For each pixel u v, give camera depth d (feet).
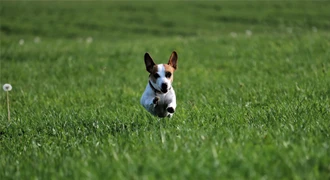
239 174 16.55
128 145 22.49
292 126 24.84
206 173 16.61
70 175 18.51
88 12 154.81
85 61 69.41
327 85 40.75
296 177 16.02
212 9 157.28
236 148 19.86
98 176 17.57
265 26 132.57
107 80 55.98
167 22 140.77
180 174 16.71
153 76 29.37
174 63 30.71
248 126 26.07
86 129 29.78
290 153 18.72
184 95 43.50
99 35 126.41
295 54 64.03
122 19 144.87
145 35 126.72
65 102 43.68
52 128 31.14
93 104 41.60
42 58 72.95
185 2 171.12
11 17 145.48
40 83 55.36
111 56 73.87
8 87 34.35
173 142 21.74
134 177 16.71
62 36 125.70
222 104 36.14
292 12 145.89
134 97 43.60
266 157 18.52
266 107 33.42
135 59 70.64
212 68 62.28
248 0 169.07
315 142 21.06
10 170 20.22
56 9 159.74
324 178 16.33
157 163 17.97
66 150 24.09
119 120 31.07
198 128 26.08
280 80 47.91
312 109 30.81
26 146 27.09
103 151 21.95
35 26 134.31
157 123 29.04
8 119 34.14
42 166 20.10
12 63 69.21
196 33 127.85
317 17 138.31
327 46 65.92
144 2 173.99
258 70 56.80
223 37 86.99
